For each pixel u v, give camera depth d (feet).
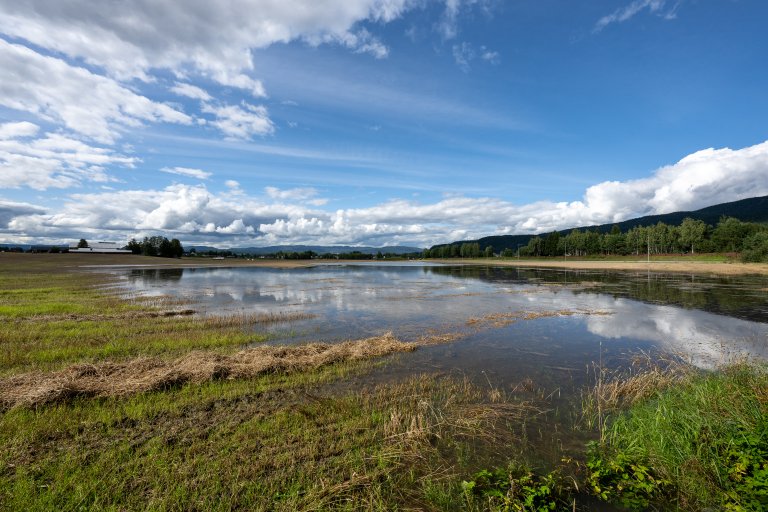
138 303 86.38
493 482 20.39
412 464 22.12
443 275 203.10
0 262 270.26
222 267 298.76
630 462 21.70
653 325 63.31
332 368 39.63
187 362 38.14
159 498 18.34
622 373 38.88
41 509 17.40
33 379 32.48
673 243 343.05
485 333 57.57
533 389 34.47
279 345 49.75
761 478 18.30
